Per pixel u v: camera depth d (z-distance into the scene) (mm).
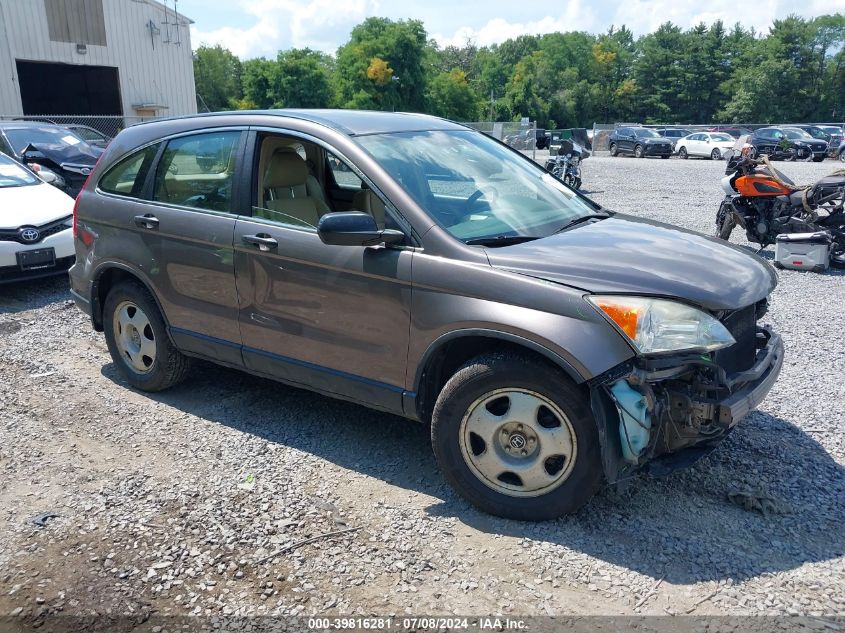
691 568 2943
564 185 4582
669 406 3045
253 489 3611
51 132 13047
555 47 113750
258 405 4672
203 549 3109
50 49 28375
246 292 4043
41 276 7465
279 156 4215
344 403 4707
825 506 3398
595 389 2971
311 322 3793
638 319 2938
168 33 32844
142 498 3535
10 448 4090
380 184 3590
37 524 3311
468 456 3330
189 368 4793
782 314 6691
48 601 2787
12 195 7828
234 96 101188
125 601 2783
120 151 4820
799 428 4227
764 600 2750
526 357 3139
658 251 3447
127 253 4586
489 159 4324
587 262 3211
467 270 3254
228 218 4102
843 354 5539
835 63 84875
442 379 3547
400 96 78875
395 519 3336
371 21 80750
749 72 87500
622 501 3439
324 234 3361
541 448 3158
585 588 2834
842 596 2766
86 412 4570
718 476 3664
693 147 35438
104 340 6070
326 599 2787
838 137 34062
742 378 3201
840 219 8500
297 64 75625
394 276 3426
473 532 3225
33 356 5641
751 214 9109
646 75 103500
